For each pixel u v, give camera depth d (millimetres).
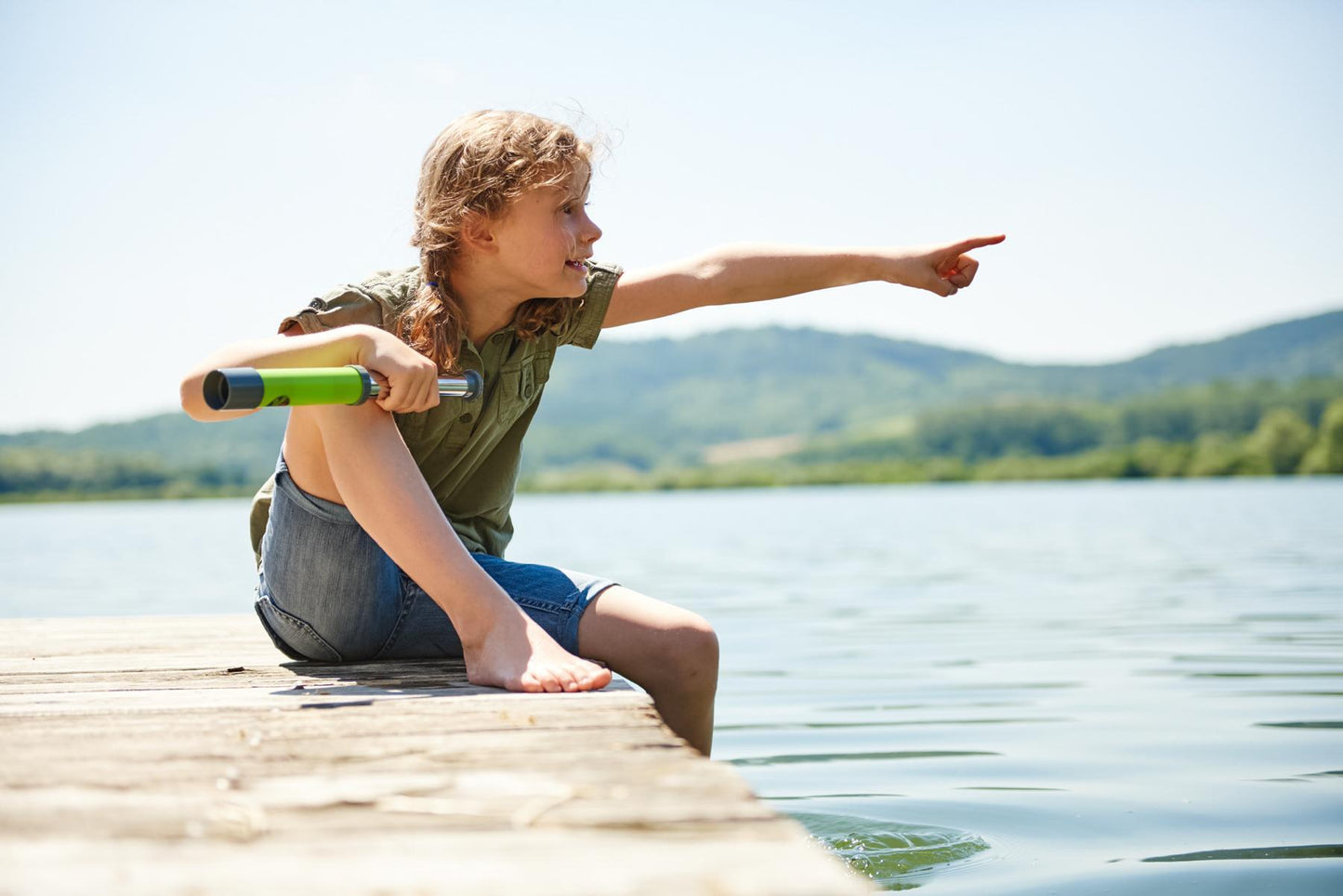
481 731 1500
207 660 2307
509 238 2094
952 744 2988
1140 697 3572
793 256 2402
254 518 2336
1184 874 1920
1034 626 5367
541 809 1175
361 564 2059
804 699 3705
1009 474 61844
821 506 29062
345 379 1751
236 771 1329
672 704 1991
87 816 1168
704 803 1191
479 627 1879
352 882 983
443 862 1031
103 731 1526
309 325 2006
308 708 1645
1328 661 4148
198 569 10359
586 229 2166
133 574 9711
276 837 1102
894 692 3783
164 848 1077
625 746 1422
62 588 8352
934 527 16156
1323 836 2141
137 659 2332
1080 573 8273
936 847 2082
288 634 2184
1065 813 2311
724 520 20844
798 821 2264
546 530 17359
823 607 6402
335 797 1225
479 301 2170
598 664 1976
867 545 12398
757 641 5070
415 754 1392
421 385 1833
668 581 8203
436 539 1874
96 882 986
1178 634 4977
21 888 973
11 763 1367
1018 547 11500
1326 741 2924
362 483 1864
